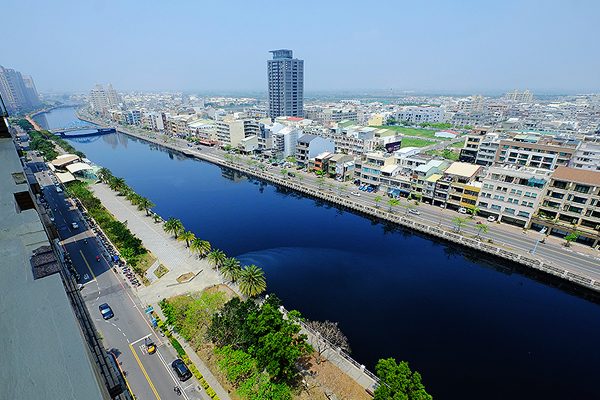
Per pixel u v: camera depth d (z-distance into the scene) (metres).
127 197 136.50
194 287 79.12
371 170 152.88
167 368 56.38
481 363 64.44
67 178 152.62
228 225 123.94
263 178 177.50
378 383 54.50
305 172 185.25
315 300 81.56
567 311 80.06
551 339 71.06
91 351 14.30
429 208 130.75
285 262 98.12
